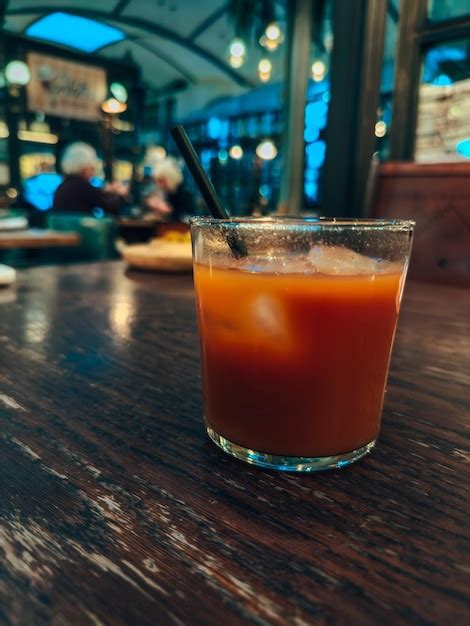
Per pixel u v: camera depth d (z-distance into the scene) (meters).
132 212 2.67
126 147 3.71
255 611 0.10
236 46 2.78
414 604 0.11
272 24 2.53
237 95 3.60
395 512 0.14
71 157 2.08
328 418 0.16
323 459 0.16
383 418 0.21
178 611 0.10
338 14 1.21
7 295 0.45
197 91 3.92
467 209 0.62
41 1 2.58
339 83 1.24
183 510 0.14
